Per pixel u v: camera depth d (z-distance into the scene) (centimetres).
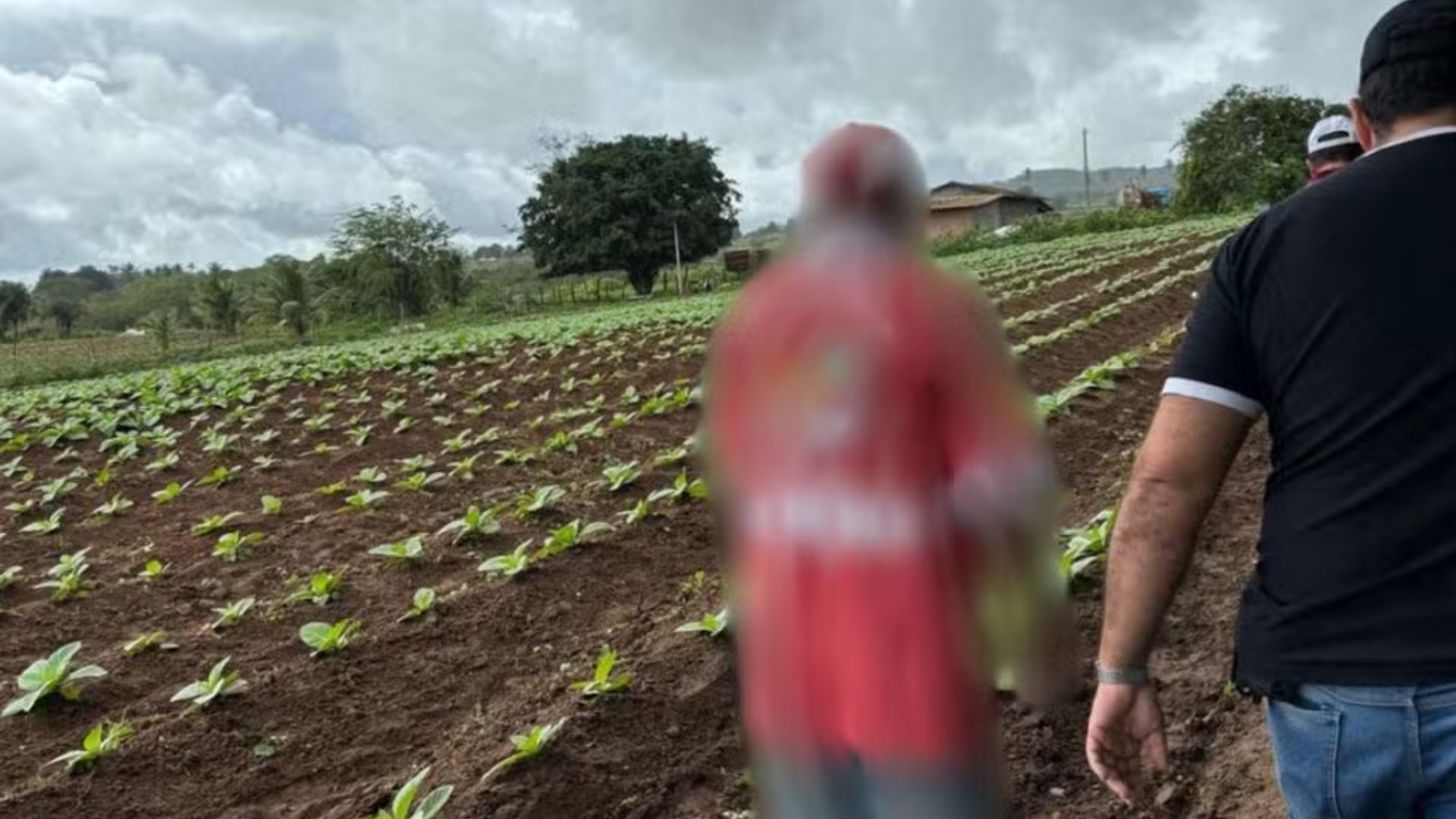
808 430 224
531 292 5947
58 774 479
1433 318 196
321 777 476
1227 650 486
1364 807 207
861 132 224
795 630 230
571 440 1057
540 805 426
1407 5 211
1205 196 5366
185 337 5012
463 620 619
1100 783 411
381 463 1118
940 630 220
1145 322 1652
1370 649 199
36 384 3241
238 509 966
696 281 5756
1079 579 559
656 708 489
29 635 652
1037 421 242
